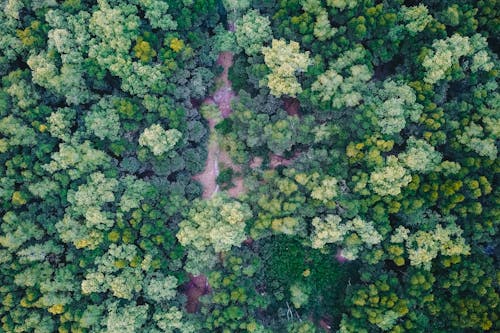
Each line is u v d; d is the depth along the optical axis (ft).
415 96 136.46
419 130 139.03
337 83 136.15
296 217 138.41
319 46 141.08
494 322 129.90
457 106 137.49
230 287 138.31
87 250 138.10
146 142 139.33
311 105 143.13
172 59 140.87
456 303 133.49
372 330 135.95
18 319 133.49
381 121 134.82
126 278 135.95
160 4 138.92
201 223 138.00
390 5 142.51
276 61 138.41
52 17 137.49
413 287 134.62
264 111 144.25
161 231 139.23
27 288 134.62
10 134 136.56
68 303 135.95
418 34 140.46
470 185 131.85
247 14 141.59
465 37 134.10
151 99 139.85
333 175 139.03
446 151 138.10
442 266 136.15
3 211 137.69
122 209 136.98
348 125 139.33
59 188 139.03
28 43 138.21
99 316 135.74
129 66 138.82
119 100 140.67
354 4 135.64
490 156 131.54
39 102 141.49
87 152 137.18
